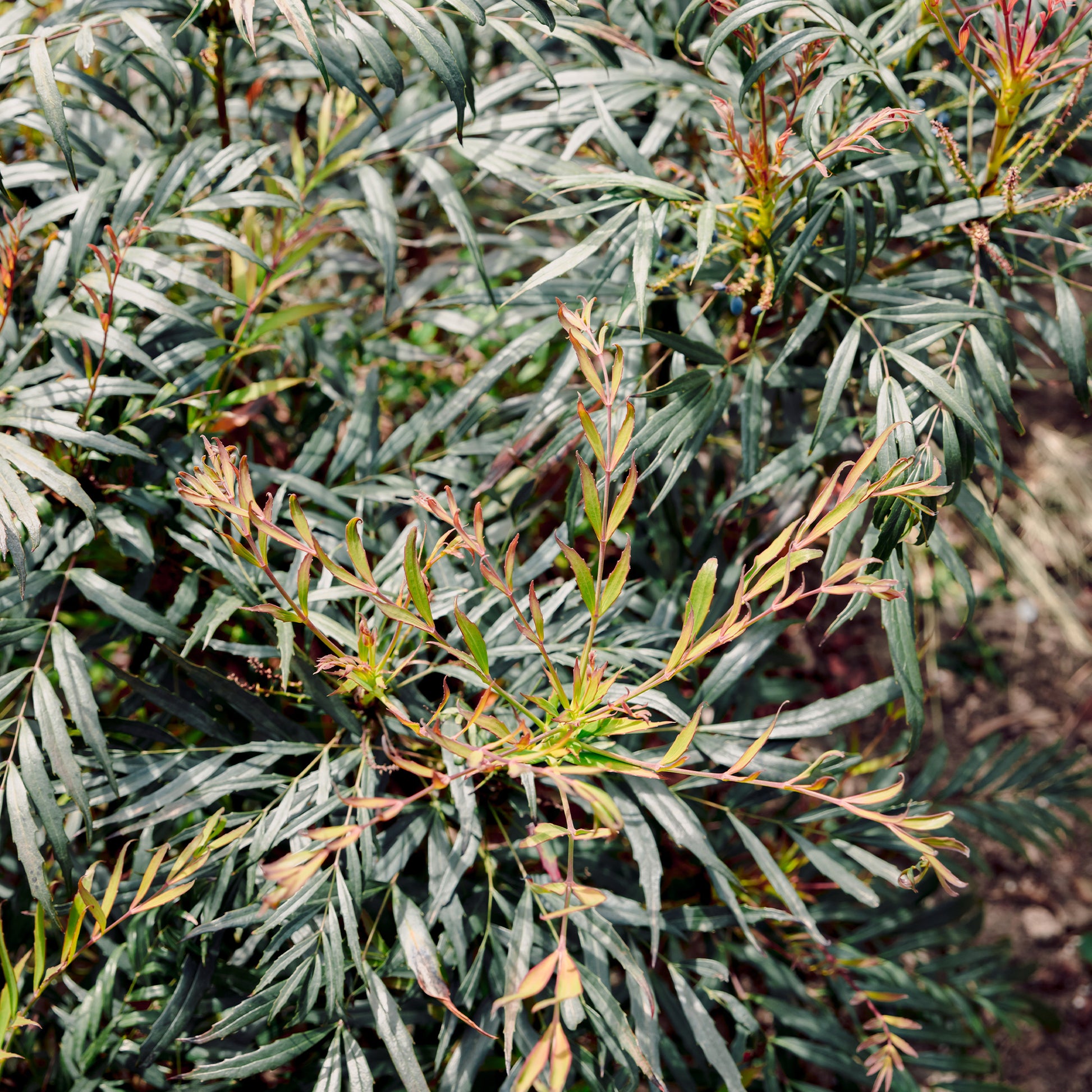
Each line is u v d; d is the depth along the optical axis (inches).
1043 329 45.0
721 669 44.3
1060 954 63.0
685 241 47.8
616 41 45.6
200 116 53.3
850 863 51.6
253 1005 40.6
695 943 51.4
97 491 44.7
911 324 43.0
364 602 44.6
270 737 44.1
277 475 46.2
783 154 42.3
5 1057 40.1
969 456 42.7
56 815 40.9
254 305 46.4
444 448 48.8
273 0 44.0
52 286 44.3
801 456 44.7
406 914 41.3
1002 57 41.9
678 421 43.2
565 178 42.9
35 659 46.4
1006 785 54.2
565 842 45.6
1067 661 71.1
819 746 64.3
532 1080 34.7
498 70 56.2
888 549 41.7
